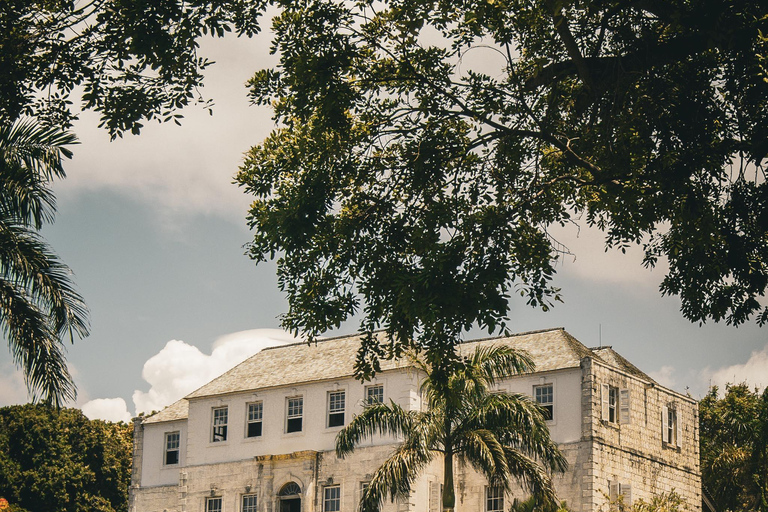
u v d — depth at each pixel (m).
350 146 19.94
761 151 17.38
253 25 18.03
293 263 20.39
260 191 20.61
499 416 36.59
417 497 46.84
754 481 57.66
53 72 17.20
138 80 17.69
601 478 46.00
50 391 24.05
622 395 48.41
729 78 18.14
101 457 74.38
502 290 18.12
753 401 61.81
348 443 38.50
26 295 24.09
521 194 20.45
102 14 17.05
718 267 19.03
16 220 24.27
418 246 19.17
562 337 50.59
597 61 18.16
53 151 23.92
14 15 17.02
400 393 49.44
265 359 57.31
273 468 52.09
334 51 18.78
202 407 55.50
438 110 19.72
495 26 18.95
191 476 54.59
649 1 16.83
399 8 19.27
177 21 16.67
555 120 20.59
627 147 18.67
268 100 20.53
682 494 50.91
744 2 16.44
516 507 38.06
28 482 67.94
